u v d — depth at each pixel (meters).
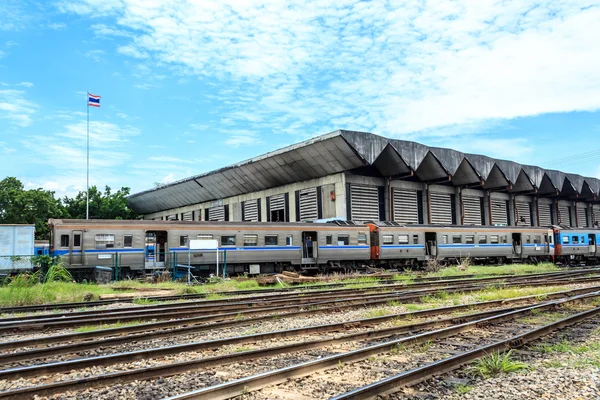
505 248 41.69
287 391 6.33
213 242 25.59
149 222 26.92
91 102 53.12
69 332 11.18
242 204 52.28
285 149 41.28
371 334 9.98
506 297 17.05
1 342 9.66
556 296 17.27
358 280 26.39
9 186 50.94
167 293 19.86
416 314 12.84
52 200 51.91
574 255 47.41
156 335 10.12
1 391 5.91
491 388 6.46
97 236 25.39
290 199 45.75
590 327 11.07
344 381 6.79
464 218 51.94
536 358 8.15
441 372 7.11
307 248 33.03
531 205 62.03
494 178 53.19
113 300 17.45
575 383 6.66
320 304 15.25
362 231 34.16
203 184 54.28
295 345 8.67
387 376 7.05
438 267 33.88
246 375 7.12
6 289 18.34
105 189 67.12
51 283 20.39
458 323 11.73
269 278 24.47
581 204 70.75
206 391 5.81
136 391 6.37
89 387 6.45
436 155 43.81
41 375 7.10
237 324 11.70
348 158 38.41
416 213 46.94
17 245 28.08
